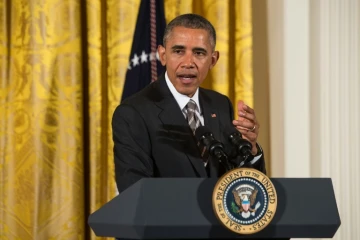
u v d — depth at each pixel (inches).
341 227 374.3
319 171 378.6
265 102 386.0
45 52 343.3
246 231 144.3
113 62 355.6
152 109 208.7
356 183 378.0
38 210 339.0
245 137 188.2
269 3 385.4
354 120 378.6
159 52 220.8
